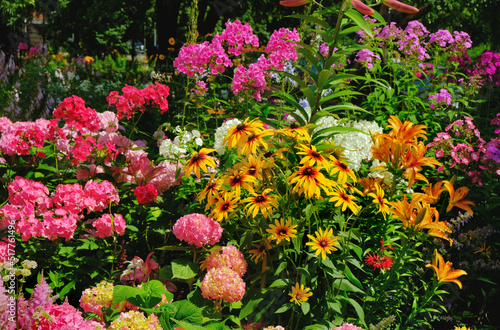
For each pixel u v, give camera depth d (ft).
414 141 9.47
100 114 12.63
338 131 10.09
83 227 10.78
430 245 12.35
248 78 14.28
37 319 6.66
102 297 8.77
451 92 16.49
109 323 8.86
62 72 28.32
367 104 15.26
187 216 10.03
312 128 9.90
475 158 13.42
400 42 16.56
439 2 38.42
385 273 10.31
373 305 10.32
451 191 9.43
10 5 42.22
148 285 7.80
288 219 9.91
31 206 10.10
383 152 9.58
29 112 23.39
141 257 11.67
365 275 11.32
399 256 9.78
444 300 11.76
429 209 9.27
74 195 10.34
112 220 10.61
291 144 10.02
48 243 10.56
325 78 9.84
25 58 35.06
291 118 13.42
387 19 20.99
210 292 8.91
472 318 11.96
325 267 9.65
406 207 9.32
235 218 10.32
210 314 9.22
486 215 13.34
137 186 11.80
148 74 31.94
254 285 10.30
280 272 10.11
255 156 9.91
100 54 52.24
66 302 7.33
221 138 11.62
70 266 10.43
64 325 6.81
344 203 9.07
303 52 10.18
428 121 15.38
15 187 10.21
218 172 11.50
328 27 9.81
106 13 46.19
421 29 17.33
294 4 9.87
